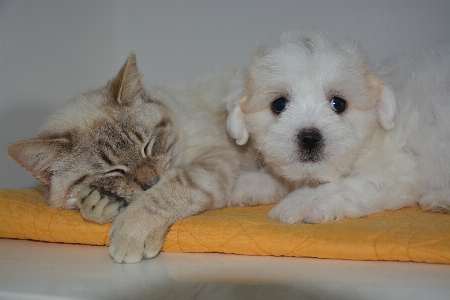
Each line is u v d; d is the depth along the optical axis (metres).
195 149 0.45
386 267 0.32
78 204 0.38
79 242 0.39
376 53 0.60
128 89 0.43
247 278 0.31
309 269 0.32
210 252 0.36
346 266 0.32
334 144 0.38
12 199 0.41
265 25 0.63
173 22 0.66
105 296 0.30
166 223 0.36
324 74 0.39
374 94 0.40
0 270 0.34
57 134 0.41
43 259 0.36
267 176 0.45
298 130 0.38
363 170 0.41
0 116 0.49
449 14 0.58
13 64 0.50
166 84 0.55
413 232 0.33
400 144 0.41
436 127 0.41
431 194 0.40
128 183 0.41
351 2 0.60
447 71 0.42
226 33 0.65
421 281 0.30
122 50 0.68
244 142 0.43
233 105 0.43
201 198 0.39
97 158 0.40
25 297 0.30
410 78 0.43
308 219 0.37
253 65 0.42
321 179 0.40
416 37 0.59
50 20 0.56
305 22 0.62
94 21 0.63
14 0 0.51
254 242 0.34
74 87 0.59
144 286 0.31
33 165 0.41
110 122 0.42
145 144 0.42
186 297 0.29
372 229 0.34
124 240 0.35
